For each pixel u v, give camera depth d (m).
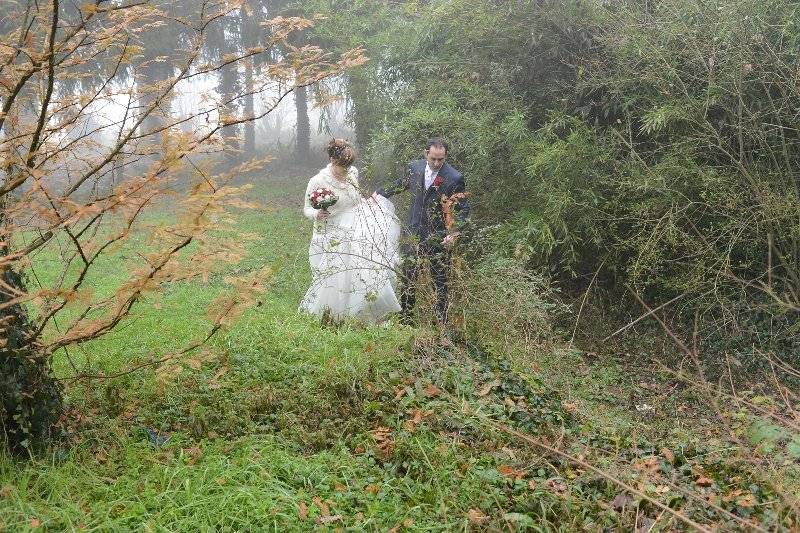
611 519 3.78
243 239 3.77
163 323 6.86
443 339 5.95
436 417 4.82
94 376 4.30
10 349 3.86
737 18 7.40
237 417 4.82
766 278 8.00
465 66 9.88
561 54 9.34
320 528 3.52
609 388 6.97
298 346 6.33
